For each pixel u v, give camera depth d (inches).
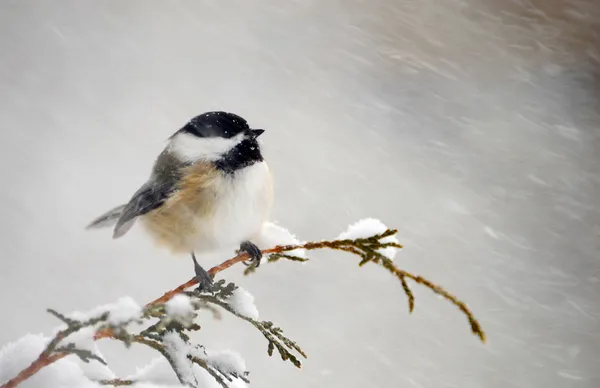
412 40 759.7
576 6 759.1
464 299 473.7
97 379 117.1
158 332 120.5
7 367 108.0
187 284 140.2
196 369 122.6
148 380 120.7
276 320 439.2
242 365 123.3
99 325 106.7
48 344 106.6
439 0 810.8
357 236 137.1
